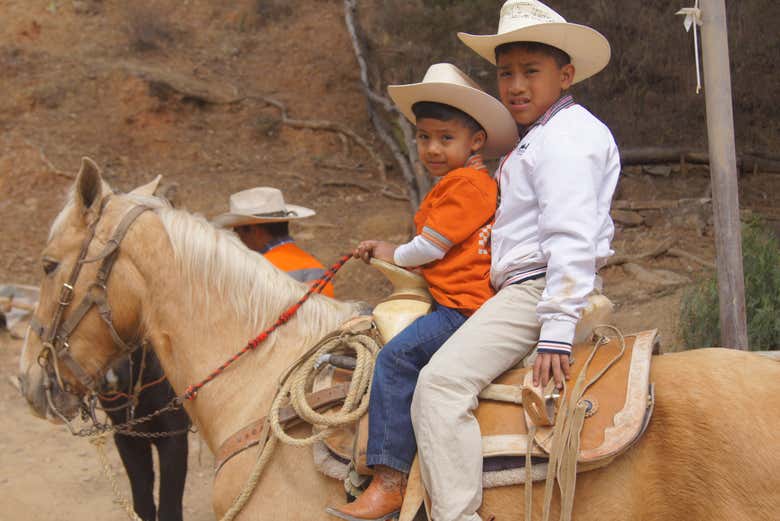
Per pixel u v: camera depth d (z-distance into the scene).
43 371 3.18
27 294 9.53
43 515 5.71
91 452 6.73
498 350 2.56
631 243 9.46
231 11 16.80
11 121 13.51
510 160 2.71
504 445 2.47
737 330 3.89
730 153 3.86
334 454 2.76
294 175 12.86
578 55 2.78
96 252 3.08
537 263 2.61
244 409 3.04
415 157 11.49
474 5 11.17
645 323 7.22
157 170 12.90
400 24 12.11
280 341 3.10
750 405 2.33
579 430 2.37
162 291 3.11
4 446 6.82
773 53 11.10
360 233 11.14
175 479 4.37
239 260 3.16
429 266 2.83
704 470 2.32
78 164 12.73
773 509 2.22
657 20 11.39
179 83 14.26
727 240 3.88
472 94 2.74
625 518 2.40
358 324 2.94
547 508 2.38
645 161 11.10
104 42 15.59
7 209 11.85
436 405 2.50
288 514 2.79
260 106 14.43
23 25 15.52
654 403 2.43
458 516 2.42
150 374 4.17
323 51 15.73
